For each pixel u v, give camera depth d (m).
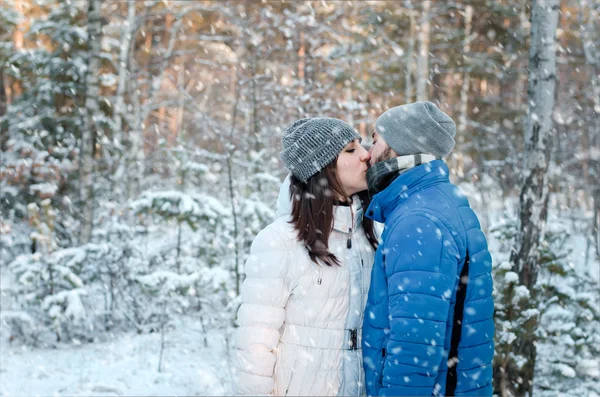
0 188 9.44
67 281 5.89
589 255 7.30
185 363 4.99
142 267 6.15
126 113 11.41
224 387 4.33
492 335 1.83
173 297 5.36
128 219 8.07
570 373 3.92
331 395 1.89
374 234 2.09
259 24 10.77
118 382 4.56
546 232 4.73
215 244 6.14
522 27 14.10
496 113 15.44
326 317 1.90
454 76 16.38
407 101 11.88
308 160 1.91
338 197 1.94
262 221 5.91
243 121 11.23
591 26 11.99
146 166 12.16
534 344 3.92
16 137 10.50
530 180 3.93
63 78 10.69
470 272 1.77
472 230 1.80
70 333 5.95
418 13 12.46
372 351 1.81
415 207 1.76
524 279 3.91
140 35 14.98
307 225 1.91
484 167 13.26
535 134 3.93
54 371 4.89
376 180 1.87
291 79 10.70
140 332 6.08
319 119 1.98
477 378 1.78
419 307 1.63
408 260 1.67
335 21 12.19
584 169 12.29
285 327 1.94
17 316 5.61
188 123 17.38
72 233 8.26
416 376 1.62
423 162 1.85
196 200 5.82
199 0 13.16
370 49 12.73
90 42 8.09
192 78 14.77
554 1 3.92
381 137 1.91
